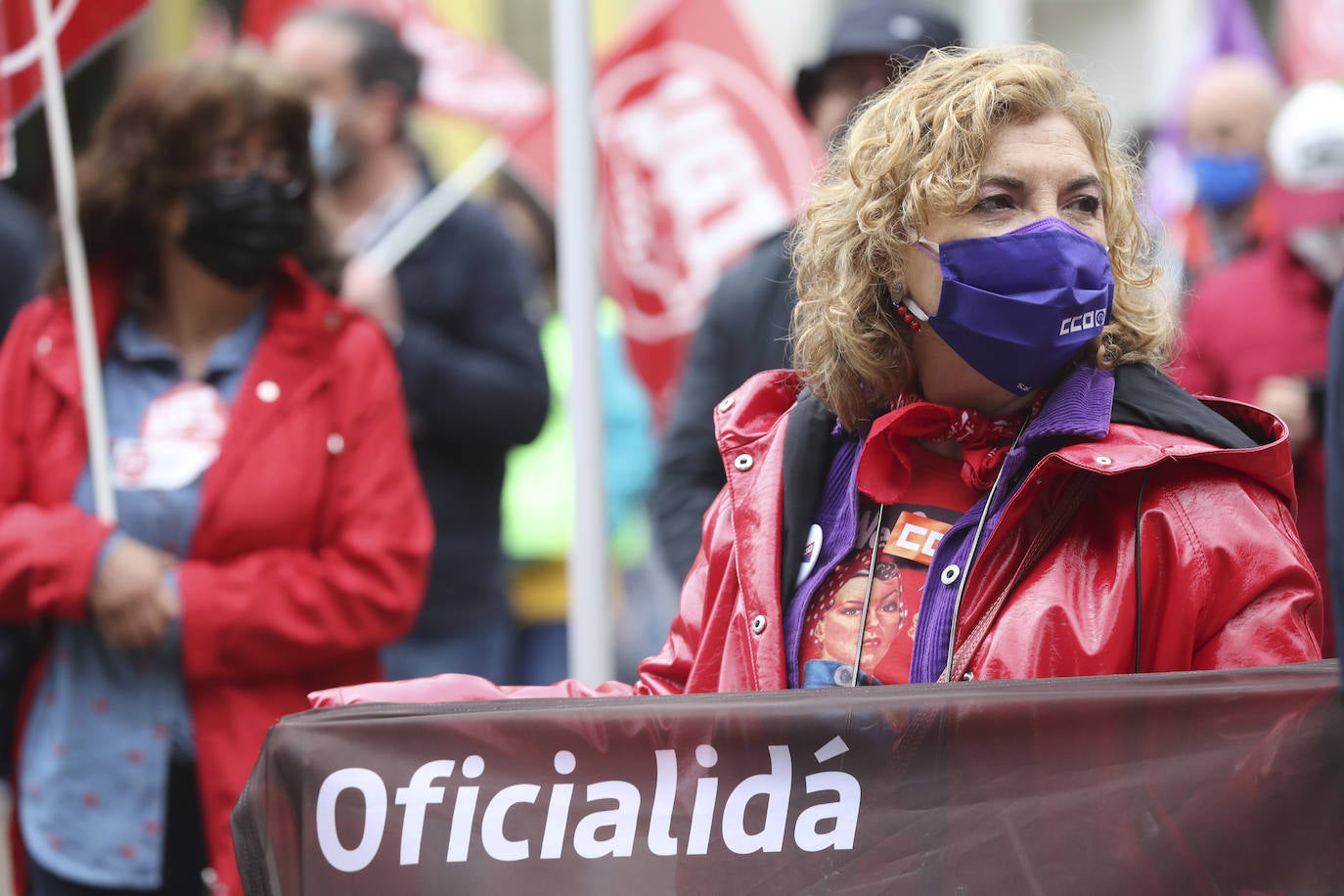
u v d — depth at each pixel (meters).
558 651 8.16
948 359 2.97
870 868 2.75
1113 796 2.68
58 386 4.95
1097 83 3.52
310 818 2.89
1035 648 2.74
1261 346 6.59
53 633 4.90
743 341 5.59
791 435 3.10
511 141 7.97
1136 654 2.74
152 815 4.79
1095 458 2.71
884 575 2.95
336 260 5.28
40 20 5.18
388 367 5.14
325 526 4.98
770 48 14.76
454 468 6.58
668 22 7.74
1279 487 2.79
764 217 7.67
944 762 2.73
